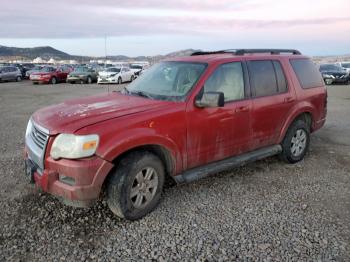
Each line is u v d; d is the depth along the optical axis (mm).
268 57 4922
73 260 2879
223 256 2938
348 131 7781
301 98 5250
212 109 4016
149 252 2996
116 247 3070
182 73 4246
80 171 3104
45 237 3217
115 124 3291
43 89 21625
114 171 3391
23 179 4617
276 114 4855
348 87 22062
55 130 3230
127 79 28875
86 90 20719
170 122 3633
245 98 4441
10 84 27000
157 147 3746
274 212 3738
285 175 4891
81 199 3176
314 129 5730
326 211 3768
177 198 4082
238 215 3668
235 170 5086
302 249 3035
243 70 4480
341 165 5332
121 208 3391
